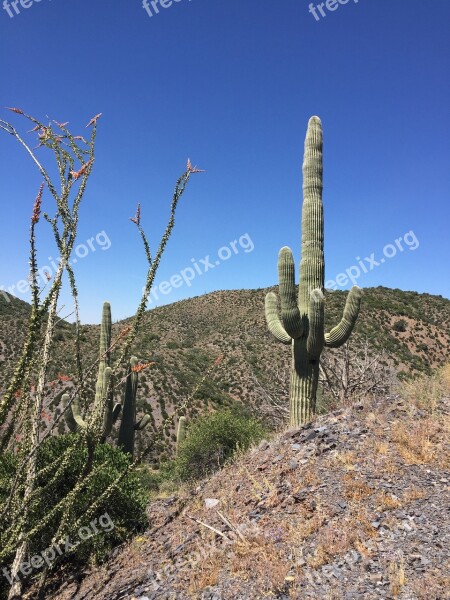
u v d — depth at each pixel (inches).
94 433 116.6
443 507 169.0
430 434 226.5
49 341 103.7
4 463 159.6
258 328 1865.2
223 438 448.5
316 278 308.2
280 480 219.1
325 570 146.9
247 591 147.8
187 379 1306.6
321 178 321.7
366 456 215.9
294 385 302.0
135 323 113.5
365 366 416.8
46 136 100.1
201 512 229.5
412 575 136.3
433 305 1903.3
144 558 200.4
